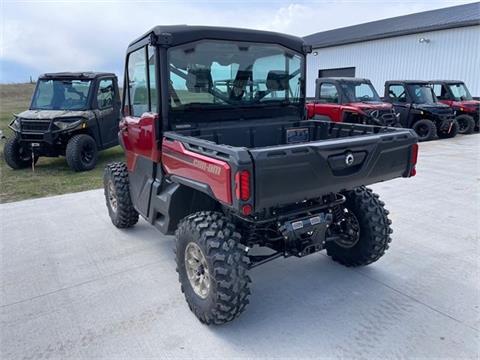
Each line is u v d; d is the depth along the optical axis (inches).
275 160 84.1
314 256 144.1
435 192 224.1
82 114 316.2
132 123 140.4
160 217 130.0
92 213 202.7
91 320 107.1
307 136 147.4
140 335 100.0
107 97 350.3
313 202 110.8
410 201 206.8
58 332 102.1
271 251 146.2
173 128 120.8
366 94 388.2
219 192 87.7
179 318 106.9
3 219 195.3
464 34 598.9
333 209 127.0
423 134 438.6
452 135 458.6
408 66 684.7
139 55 131.4
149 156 125.7
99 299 117.9
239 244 97.2
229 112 131.5
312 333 98.9
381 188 234.2
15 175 307.3
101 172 314.7
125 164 175.9
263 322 104.0
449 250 145.3
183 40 116.9
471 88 602.5
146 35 120.6
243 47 128.7
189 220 103.2
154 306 113.2
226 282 93.8
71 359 91.9
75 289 124.2
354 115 352.8
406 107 445.4
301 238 106.6
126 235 169.9
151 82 122.2
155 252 151.7
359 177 101.7
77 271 136.8
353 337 96.9
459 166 294.4
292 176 87.7
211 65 124.3
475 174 267.9
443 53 631.2
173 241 162.2
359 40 749.9
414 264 134.6
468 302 110.8
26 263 143.9
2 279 131.8
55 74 342.6
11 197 240.4
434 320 102.6
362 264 130.2
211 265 94.7
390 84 466.6
